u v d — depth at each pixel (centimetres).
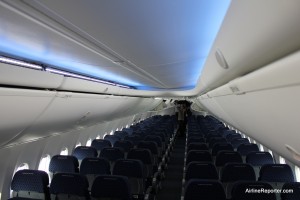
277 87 186
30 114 413
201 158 638
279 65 159
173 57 391
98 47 303
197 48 362
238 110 399
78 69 473
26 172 434
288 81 161
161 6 194
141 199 530
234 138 970
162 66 453
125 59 379
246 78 247
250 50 214
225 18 205
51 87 422
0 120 353
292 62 139
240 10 171
